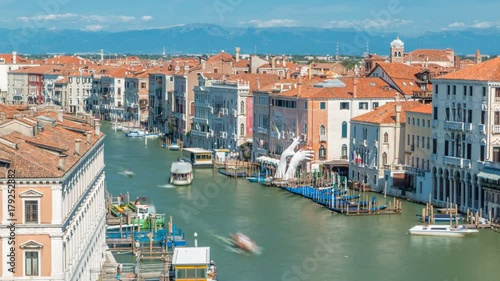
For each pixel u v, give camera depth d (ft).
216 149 601.21
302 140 502.79
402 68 542.98
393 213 379.76
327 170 481.46
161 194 433.89
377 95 508.53
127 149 653.30
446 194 391.65
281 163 481.87
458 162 379.55
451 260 296.30
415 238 330.75
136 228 337.52
